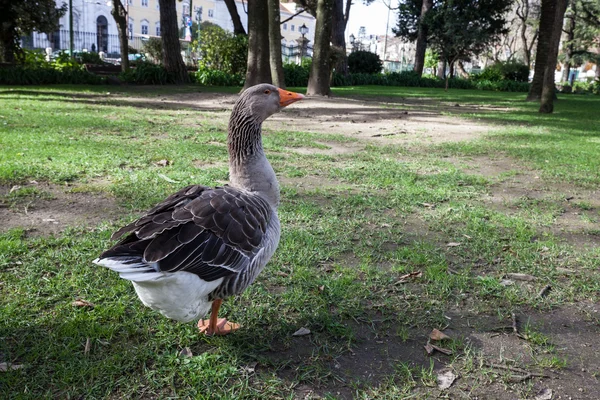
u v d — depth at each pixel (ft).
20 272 4.57
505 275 5.06
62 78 27.71
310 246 5.46
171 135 11.58
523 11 64.03
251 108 3.80
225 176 7.88
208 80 31.58
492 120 18.39
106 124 12.59
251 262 3.31
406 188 7.98
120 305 4.05
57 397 3.08
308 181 8.27
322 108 20.51
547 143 13.01
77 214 6.13
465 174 9.15
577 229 6.48
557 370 3.55
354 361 3.59
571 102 30.99
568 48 62.23
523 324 4.17
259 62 23.36
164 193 6.94
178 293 2.91
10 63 28.81
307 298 4.40
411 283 4.82
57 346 3.51
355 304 4.36
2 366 3.27
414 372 3.49
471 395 3.27
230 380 3.33
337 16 40.88
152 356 3.50
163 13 31.01
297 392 3.25
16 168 7.66
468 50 43.27
